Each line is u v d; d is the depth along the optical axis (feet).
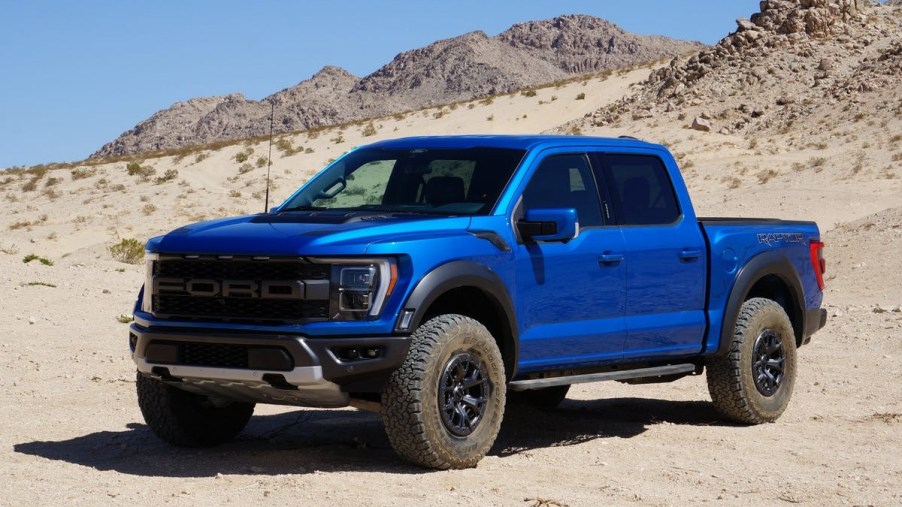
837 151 168.55
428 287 20.27
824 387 33.68
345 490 18.89
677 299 25.85
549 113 257.96
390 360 19.97
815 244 30.48
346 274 19.86
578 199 24.11
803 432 26.78
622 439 25.39
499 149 23.77
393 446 20.56
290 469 21.21
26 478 19.80
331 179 24.84
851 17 239.30
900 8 251.19
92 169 193.98
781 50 228.43
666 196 26.30
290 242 20.03
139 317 21.65
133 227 144.36
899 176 142.82
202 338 20.24
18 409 28.07
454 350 20.74
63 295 52.01
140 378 22.97
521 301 22.30
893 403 31.07
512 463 22.09
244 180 186.39
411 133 247.50
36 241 135.85
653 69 279.49
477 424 21.36
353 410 29.27
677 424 27.89
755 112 202.69
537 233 22.21
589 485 20.26
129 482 19.70
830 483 20.92
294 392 19.98
